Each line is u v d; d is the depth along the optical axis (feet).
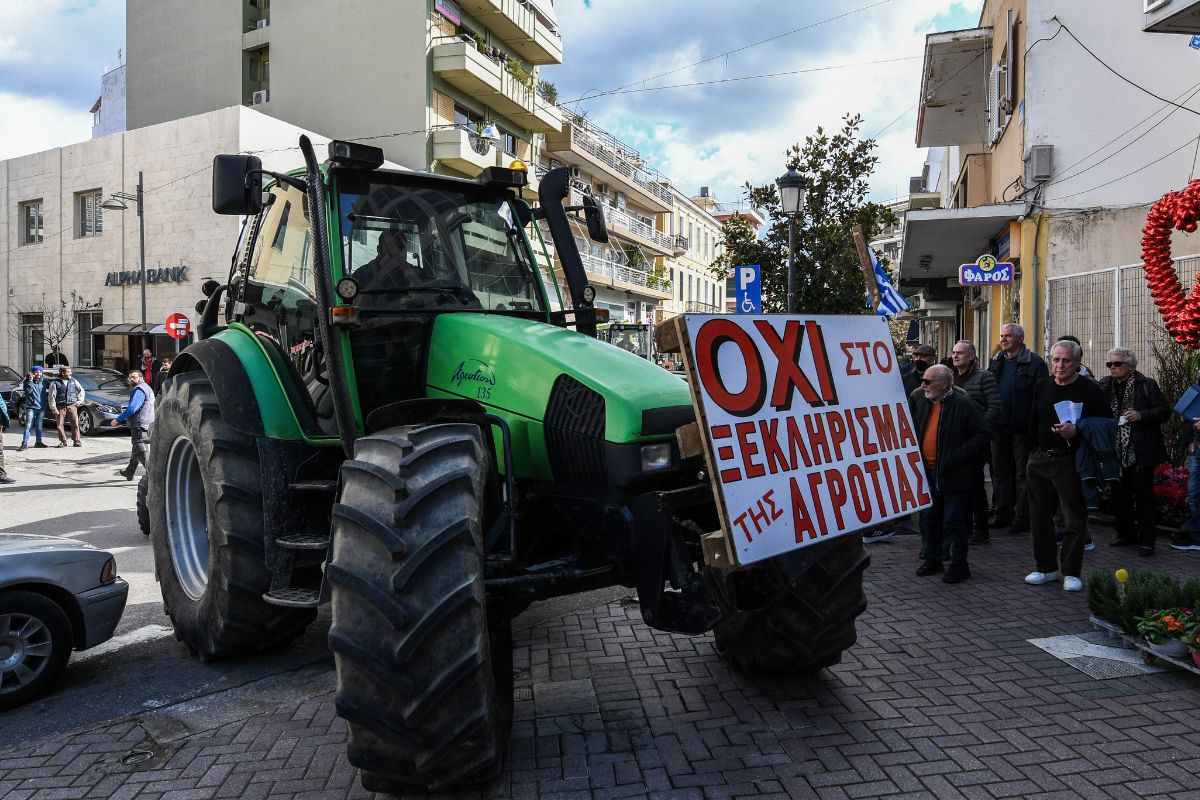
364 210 13.47
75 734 12.15
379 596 8.75
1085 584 19.34
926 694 13.02
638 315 152.15
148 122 103.86
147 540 26.45
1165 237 17.43
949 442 19.81
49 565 13.82
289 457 13.67
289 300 14.71
